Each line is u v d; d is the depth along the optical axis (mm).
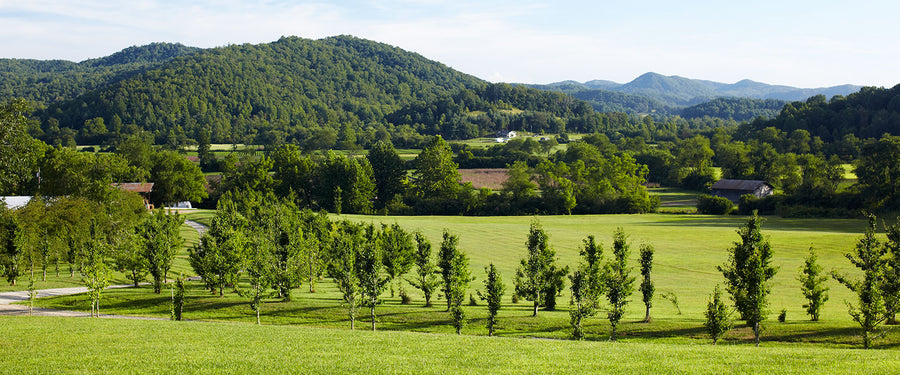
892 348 26641
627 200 123875
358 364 19047
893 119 176625
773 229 86188
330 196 131125
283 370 18141
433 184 135875
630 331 31953
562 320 35281
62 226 63406
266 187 133750
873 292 26750
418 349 22094
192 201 133000
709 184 149500
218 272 43125
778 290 45969
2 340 23516
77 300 42469
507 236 85250
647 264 34469
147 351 21188
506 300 44781
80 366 18531
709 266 59375
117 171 110062
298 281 43188
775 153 152875
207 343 23234
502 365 19078
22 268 50781
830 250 64688
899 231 29406
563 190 127875
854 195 105688
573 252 69562
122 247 55250
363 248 35281
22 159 43125
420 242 43094
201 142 193625
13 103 41969
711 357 20641
